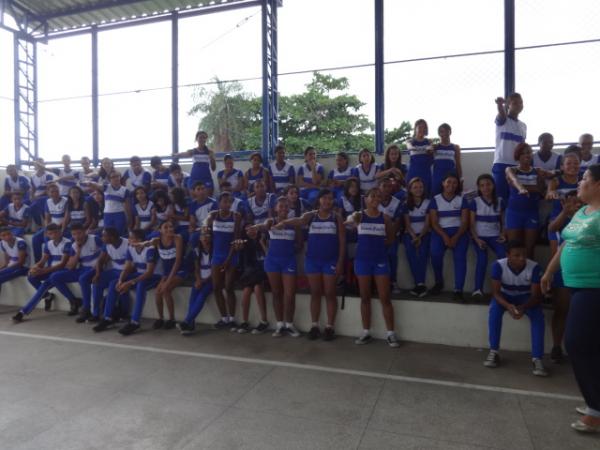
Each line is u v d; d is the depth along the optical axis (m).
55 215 7.22
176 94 8.66
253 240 5.18
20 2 9.38
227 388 3.42
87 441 2.65
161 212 6.41
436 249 4.90
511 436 2.69
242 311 5.14
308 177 6.71
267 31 7.90
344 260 5.03
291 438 2.67
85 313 5.60
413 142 5.79
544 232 5.11
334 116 11.67
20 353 4.35
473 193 5.05
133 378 3.65
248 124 10.86
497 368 3.84
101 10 9.02
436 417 2.93
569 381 3.54
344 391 3.36
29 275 6.05
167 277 5.30
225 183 6.79
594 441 2.62
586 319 2.65
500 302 3.92
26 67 9.80
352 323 4.80
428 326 4.58
